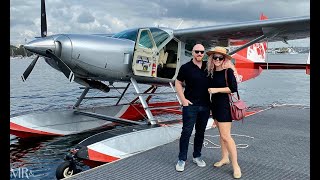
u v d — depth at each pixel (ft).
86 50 19.48
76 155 14.44
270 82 90.38
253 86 79.66
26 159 19.31
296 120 22.88
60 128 24.73
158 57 22.36
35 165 18.28
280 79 101.71
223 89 10.91
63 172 13.67
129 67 21.27
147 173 11.85
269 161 13.16
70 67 19.86
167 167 12.49
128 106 29.14
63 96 55.93
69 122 25.27
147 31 22.00
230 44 27.78
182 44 25.02
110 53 20.30
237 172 11.21
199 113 11.87
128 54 21.11
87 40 19.79
